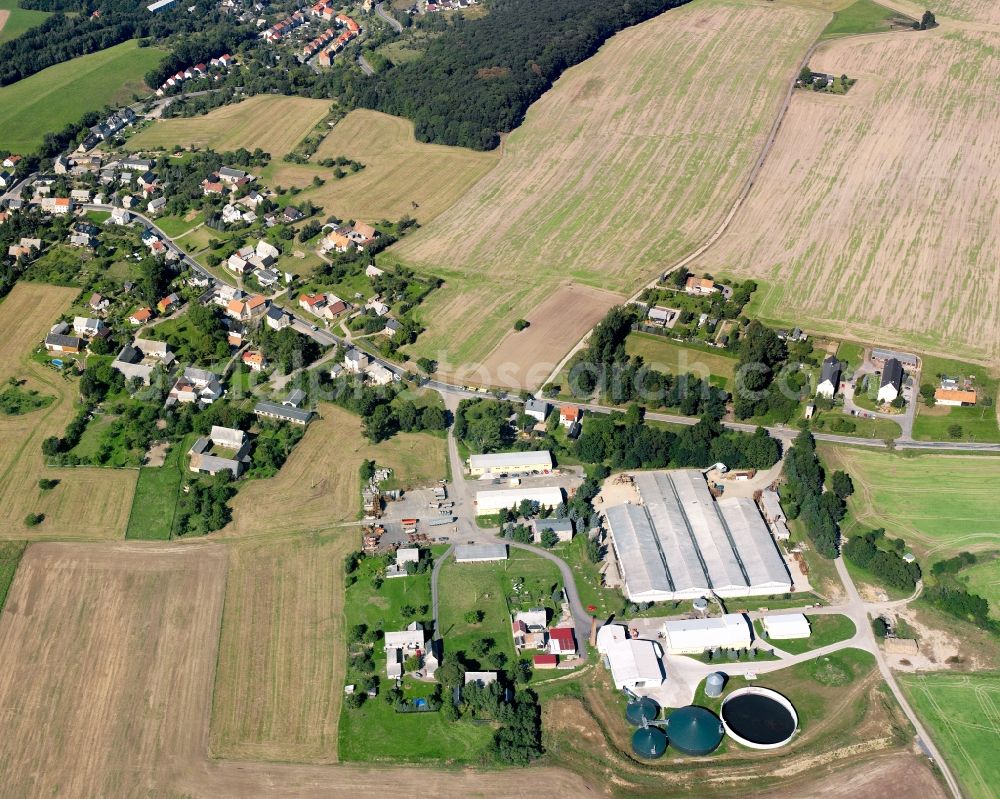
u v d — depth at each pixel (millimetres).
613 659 186375
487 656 189375
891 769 168625
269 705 181625
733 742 174750
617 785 167500
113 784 168250
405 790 167250
